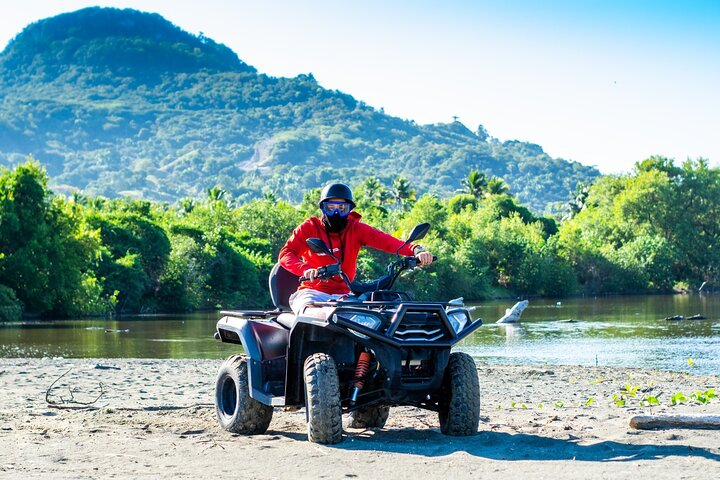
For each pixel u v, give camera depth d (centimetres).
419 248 722
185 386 1392
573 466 564
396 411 979
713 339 3109
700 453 606
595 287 10100
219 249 7831
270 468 575
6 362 2025
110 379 1530
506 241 9706
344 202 727
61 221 5541
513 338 3266
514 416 938
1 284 5178
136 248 6888
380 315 660
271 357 748
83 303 5675
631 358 2378
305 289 733
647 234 10262
